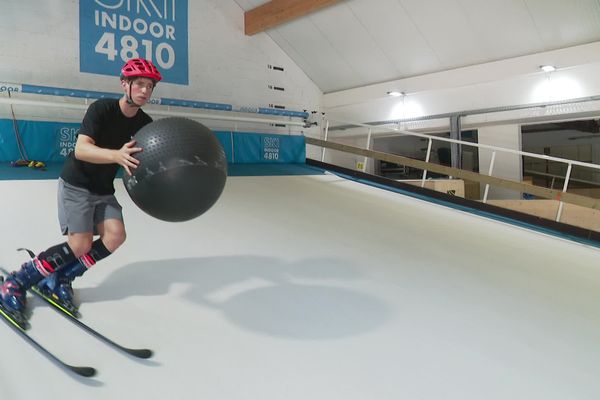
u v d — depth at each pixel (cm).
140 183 139
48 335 155
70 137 564
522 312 214
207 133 147
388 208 448
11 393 123
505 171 629
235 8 737
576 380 154
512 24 547
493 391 143
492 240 364
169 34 676
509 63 596
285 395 132
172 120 145
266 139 712
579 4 490
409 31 623
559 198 454
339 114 819
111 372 137
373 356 158
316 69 796
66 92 548
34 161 488
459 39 602
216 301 196
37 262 166
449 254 307
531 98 580
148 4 657
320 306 200
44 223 288
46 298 175
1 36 554
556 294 246
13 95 558
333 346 164
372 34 656
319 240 312
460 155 651
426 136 578
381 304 208
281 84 793
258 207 399
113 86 635
